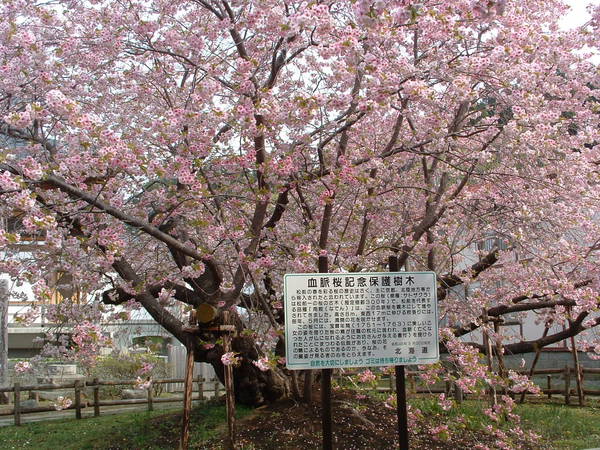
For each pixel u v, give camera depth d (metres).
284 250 7.40
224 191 7.12
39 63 6.27
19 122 5.13
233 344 7.58
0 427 9.86
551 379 12.27
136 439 7.93
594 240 8.77
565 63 7.47
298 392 8.09
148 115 7.59
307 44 6.84
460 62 6.49
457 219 8.88
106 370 12.74
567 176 7.45
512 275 8.66
